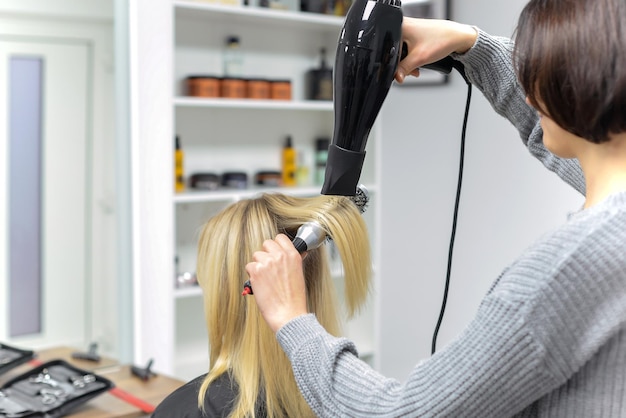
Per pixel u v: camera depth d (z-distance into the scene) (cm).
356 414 67
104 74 196
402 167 288
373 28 79
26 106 185
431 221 278
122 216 202
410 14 269
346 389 68
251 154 258
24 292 188
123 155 201
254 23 251
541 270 60
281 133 265
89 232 197
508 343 60
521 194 248
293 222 98
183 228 244
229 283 99
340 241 97
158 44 204
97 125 196
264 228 98
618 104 61
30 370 169
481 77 96
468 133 263
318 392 69
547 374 60
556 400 65
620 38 60
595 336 60
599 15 61
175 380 177
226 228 100
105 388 160
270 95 246
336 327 104
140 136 203
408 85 283
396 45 80
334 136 83
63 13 187
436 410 63
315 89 260
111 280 202
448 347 65
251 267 76
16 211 186
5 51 180
